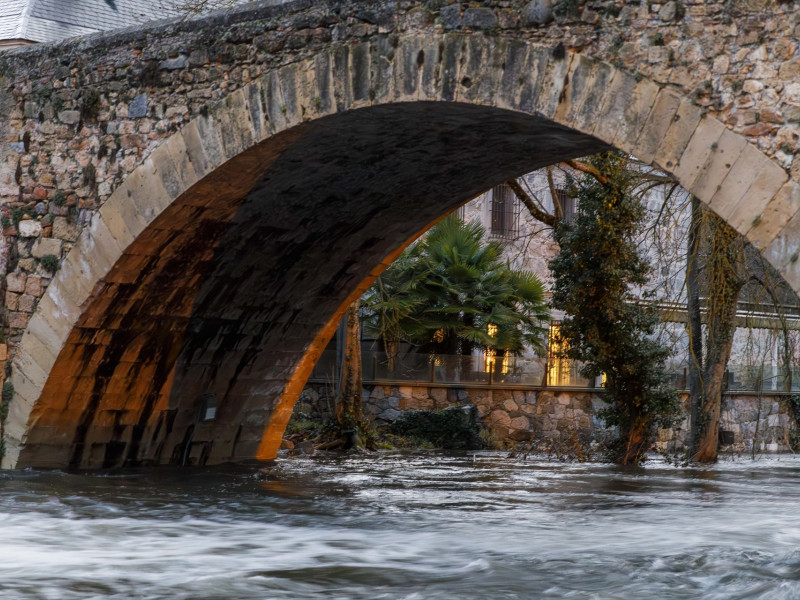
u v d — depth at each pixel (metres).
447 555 8.26
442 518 10.30
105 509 10.59
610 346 19.11
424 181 13.62
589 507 11.37
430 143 12.20
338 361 23.86
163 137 12.27
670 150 8.98
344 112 10.91
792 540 8.98
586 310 19.09
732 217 8.65
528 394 26.58
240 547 8.59
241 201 12.61
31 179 13.26
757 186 8.52
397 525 9.81
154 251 12.70
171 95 12.21
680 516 10.60
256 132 11.50
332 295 15.90
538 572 7.55
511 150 12.47
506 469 16.92
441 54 10.25
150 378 14.16
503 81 9.91
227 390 15.55
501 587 7.06
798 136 8.38
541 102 9.70
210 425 15.55
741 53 8.70
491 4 10.02
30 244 13.23
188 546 8.63
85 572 7.59
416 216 14.80
